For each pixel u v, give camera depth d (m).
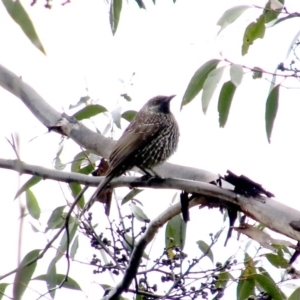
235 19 9.91
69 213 9.85
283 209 8.86
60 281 10.17
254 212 9.09
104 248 9.38
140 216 10.13
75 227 10.58
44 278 10.26
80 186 11.36
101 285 9.74
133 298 10.13
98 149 11.61
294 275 9.81
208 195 9.47
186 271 9.20
